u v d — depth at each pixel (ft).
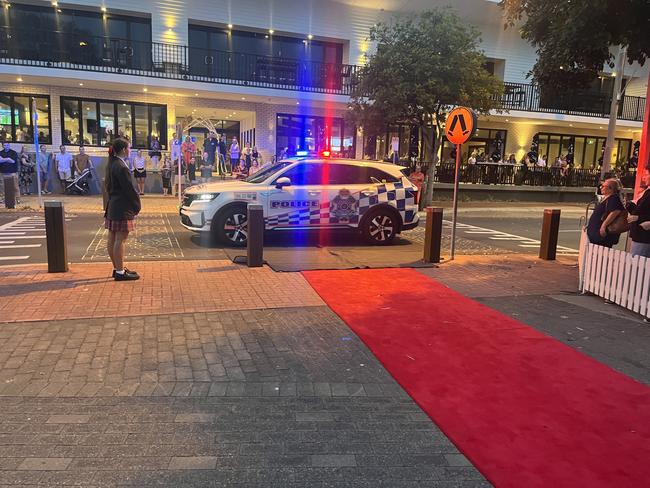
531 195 84.07
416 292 22.35
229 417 11.63
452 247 30.45
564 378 13.99
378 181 35.01
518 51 90.94
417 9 82.02
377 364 14.75
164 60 72.90
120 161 21.83
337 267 26.53
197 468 9.66
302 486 9.21
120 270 22.48
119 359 14.55
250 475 9.49
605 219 23.40
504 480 9.42
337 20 80.69
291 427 11.26
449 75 56.95
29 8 68.74
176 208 51.88
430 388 13.23
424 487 9.27
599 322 18.93
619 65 67.36
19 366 13.93
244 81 72.23
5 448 10.18
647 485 9.34
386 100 57.47
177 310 18.81
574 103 93.61
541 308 20.57
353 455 10.23
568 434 11.10
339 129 82.53
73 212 47.29
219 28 77.00
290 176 33.35
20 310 18.17
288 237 36.47
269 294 21.25
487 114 65.21
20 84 67.10
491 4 80.79
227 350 15.39
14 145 67.31
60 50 68.49
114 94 70.90
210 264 26.50
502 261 30.50
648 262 19.25
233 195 31.89
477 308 20.22
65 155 63.72
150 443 10.48
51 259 23.31
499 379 13.84
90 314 18.03
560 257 33.22
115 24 72.02
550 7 24.72
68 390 12.71
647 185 22.59
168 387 13.01
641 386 13.60
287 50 81.30
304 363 14.67
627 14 22.48
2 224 39.65
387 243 35.50
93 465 9.68
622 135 104.73
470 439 10.84
